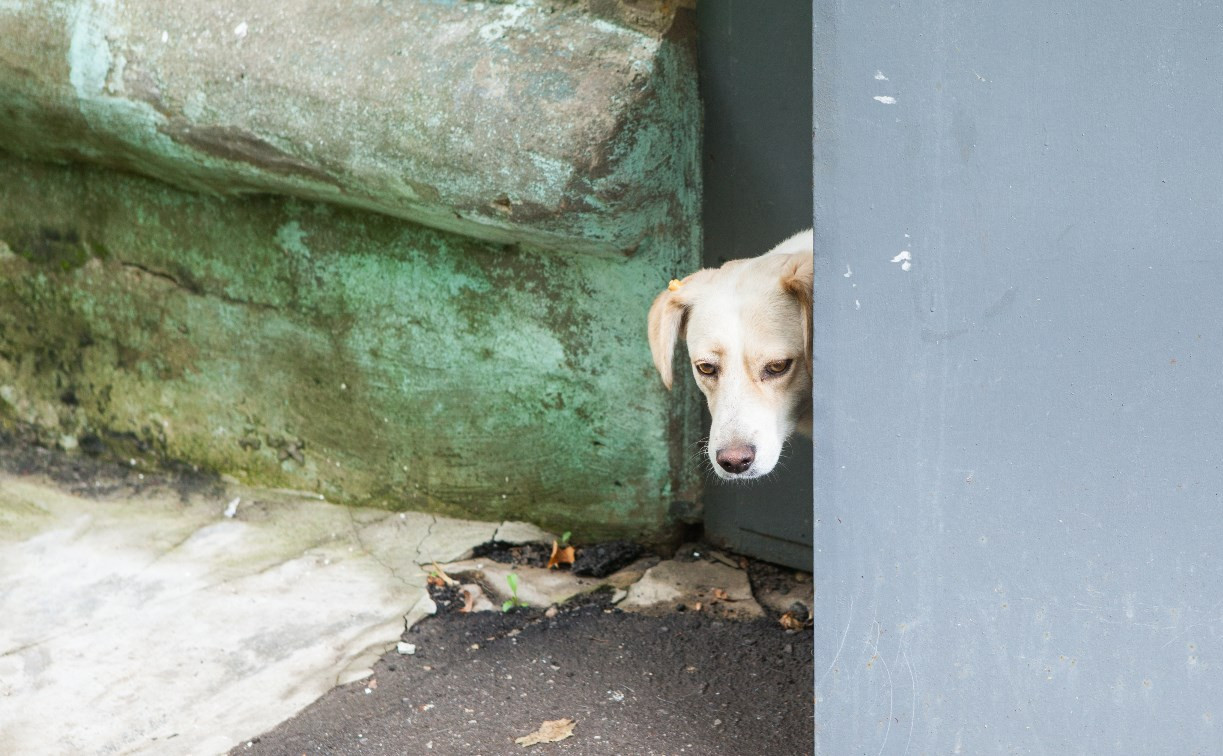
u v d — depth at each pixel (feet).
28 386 15.94
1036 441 7.39
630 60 11.05
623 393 12.64
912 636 8.03
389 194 12.07
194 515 14.51
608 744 10.04
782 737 9.97
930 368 7.54
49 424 15.90
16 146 14.82
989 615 7.79
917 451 7.70
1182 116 6.64
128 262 14.89
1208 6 6.45
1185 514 7.15
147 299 14.89
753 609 12.05
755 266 10.09
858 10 7.18
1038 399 7.33
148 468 15.51
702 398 12.69
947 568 7.81
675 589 12.50
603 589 12.66
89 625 12.34
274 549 13.70
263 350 14.42
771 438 9.77
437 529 13.85
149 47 12.78
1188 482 7.10
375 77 11.69
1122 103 6.75
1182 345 6.93
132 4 12.93
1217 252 6.73
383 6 12.01
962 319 7.38
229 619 12.35
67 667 11.63
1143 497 7.22
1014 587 7.68
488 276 12.82
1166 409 7.06
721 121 11.76
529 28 11.37
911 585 7.94
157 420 15.31
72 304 15.37
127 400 15.40
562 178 10.87
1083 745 7.77
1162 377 7.02
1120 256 6.95
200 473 15.26
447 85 11.33
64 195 15.02
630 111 10.91
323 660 11.60
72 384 15.67
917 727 8.18
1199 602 7.25
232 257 14.24
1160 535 7.24
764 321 9.70
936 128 7.16
